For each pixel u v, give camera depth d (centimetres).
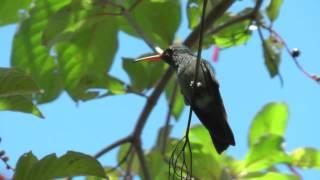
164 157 1254
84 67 1316
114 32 1316
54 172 932
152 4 1271
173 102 1291
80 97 1269
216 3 1242
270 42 1252
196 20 1260
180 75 946
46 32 1217
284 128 1266
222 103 912
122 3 1229
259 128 1266
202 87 913
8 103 945
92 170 944
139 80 1262
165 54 1031
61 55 1314
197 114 907
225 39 1298
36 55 1309
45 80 1314
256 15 1250
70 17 1226
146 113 1230
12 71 904
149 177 1202
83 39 1316
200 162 1190
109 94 1254
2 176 923
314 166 1232
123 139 1213
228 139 896
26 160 922
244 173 1236
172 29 1271
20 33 1303
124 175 1305
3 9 1291
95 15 1230
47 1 1291
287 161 1230
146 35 1284
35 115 956
